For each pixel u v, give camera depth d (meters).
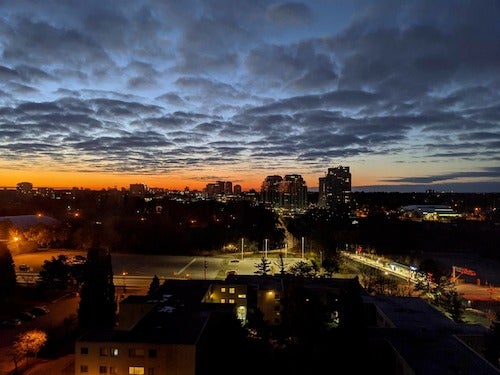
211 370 41.59
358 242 137.12
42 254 115.38
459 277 94.94
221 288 61.03
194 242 131.75
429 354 36.78
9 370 43.72
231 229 146.50
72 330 55.72
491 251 131.25
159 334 39.25
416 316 47.94
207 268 99.12
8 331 55.66
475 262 119.12
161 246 127.44
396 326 44.47
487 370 33.75
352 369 38.81
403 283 85.00
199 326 41.56
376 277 83.00
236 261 108.19
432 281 78.50
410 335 41.47
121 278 87.25
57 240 127.19
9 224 121.19
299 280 51.25
